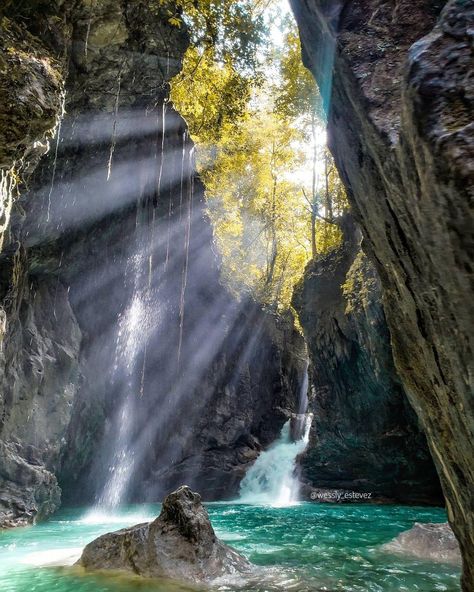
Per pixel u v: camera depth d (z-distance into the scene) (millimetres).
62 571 6230
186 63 16578
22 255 13250
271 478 23781
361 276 16969
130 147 15219
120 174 15609
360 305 16625
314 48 4906
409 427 16969
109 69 12047
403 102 2430
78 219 15234
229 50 14852
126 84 12969
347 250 20312
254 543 8734
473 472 2787
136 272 19656
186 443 24344
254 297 30906
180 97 17531
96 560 6484
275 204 32750
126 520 14070
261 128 29688
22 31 8562
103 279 18016
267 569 6367
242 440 27094
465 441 2734
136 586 5441
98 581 5648
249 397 27906
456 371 2420
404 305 3385
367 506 17188
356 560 7016
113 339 19625
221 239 30016
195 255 23391
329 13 4035
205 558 6086
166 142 17328
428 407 3443
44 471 13086
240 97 17391
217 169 27531
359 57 3564
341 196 25469
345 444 19266
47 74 8180
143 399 22312
